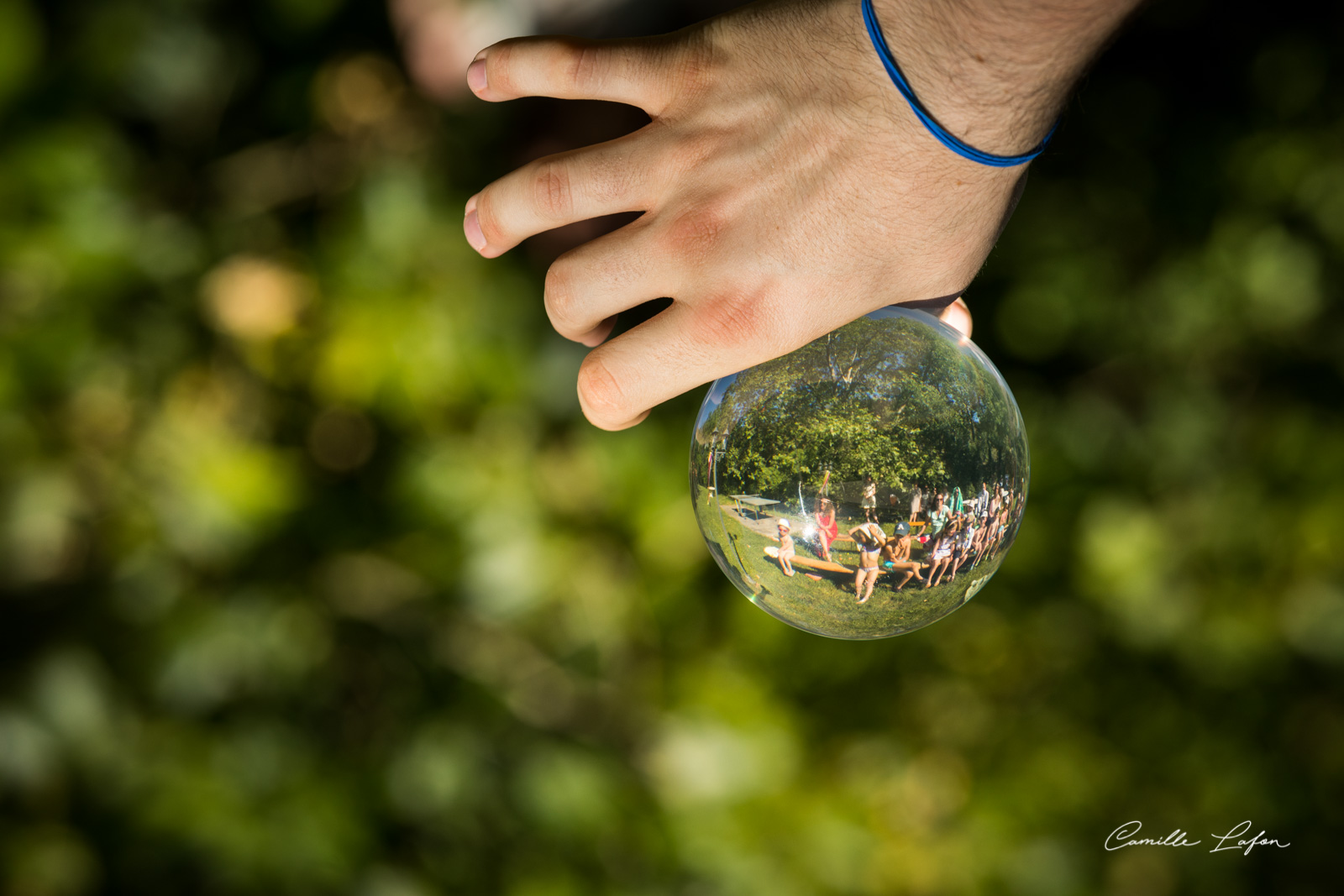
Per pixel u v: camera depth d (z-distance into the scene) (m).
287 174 0.69
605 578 0.66
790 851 0.65
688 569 0.66
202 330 0.63
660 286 0.38
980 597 0.73
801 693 0.68
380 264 0.64
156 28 0.62
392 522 0.63
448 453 0.63
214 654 0.60
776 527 0.38
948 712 0.73
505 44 0.40
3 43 0.55
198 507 0.59
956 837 0.70
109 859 0.57
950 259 0.39
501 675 0.66
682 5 0.68
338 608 0.64
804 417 0.38
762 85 0.38
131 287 0.59
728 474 0.39
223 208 0.65
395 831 0.62
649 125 0.39
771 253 0.38
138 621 0.59
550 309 0.39
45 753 0.58
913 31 0.37
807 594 0.39
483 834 0.63
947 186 0.38
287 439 0.64
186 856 0.58
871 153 0.38
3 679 0.57
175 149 0.65
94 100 0.59
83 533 0.60
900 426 0.38
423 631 0.65
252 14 0.65
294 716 0.62
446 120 0.71
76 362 0.58
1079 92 0.40
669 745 0.65
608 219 0.63
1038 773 0.72
